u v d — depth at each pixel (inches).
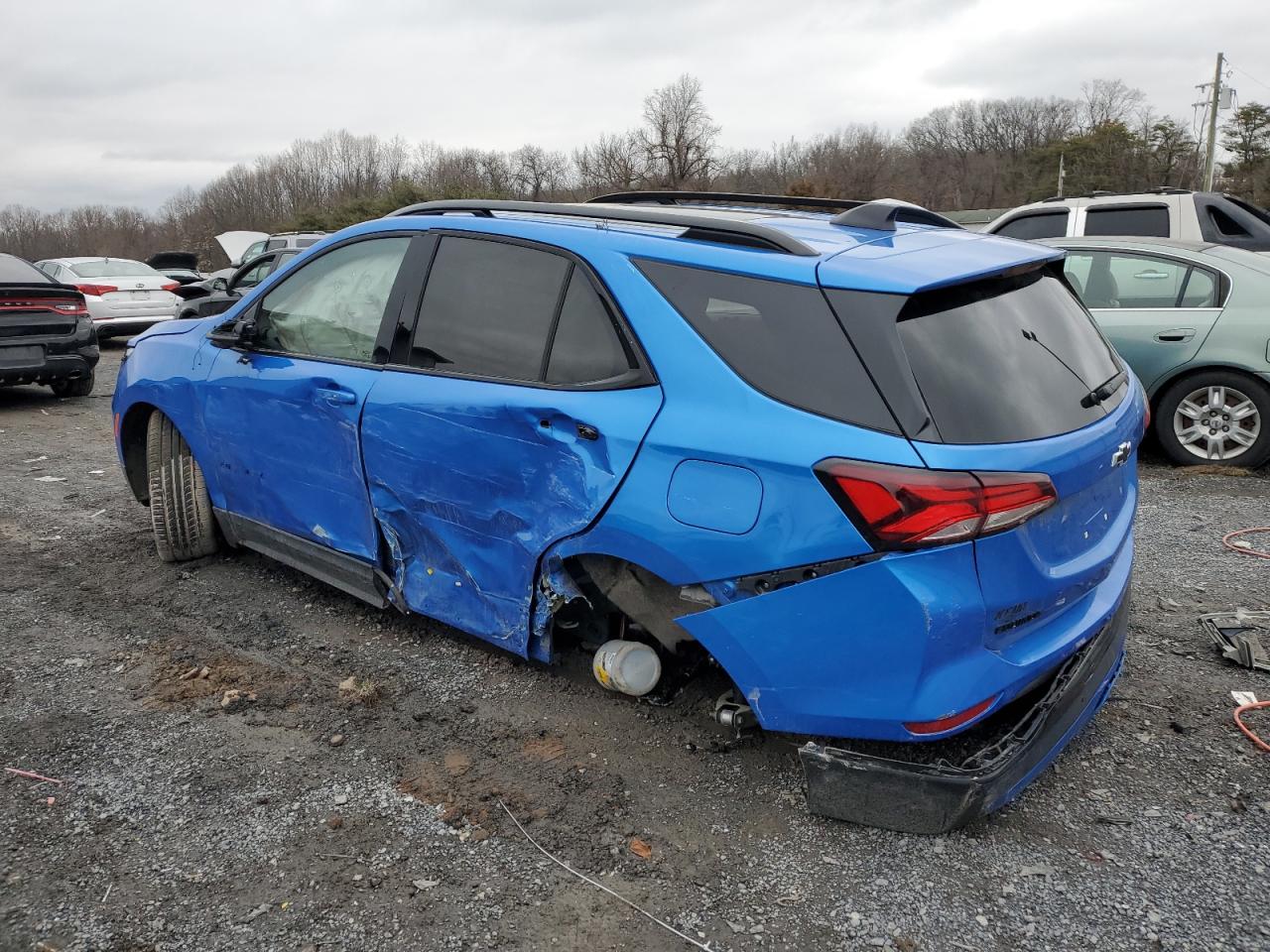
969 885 99.4
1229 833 106.9
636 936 93.0
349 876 101.2
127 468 199.6
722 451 102.3
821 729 103.0
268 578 182.4
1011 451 95.7
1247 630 151.9
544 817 110.7
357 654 151.3
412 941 92.3
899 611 94.1
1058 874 100.8
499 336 127.0
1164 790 115.0
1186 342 262.8
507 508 123.7
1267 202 1984.5
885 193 3053.6
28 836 107.4
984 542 94.3
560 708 134.0
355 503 146.0
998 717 113.0
